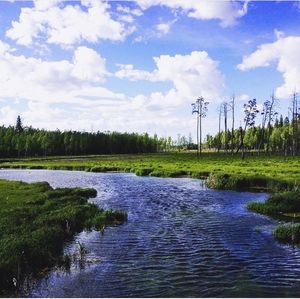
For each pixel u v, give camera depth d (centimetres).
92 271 1554
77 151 17412
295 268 1591
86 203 3048
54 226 2067
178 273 1528
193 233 2194
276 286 1394
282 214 2761
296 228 2062
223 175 4603
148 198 3625
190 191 4153
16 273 1406
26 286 1387
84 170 8312
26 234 1844
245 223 2461
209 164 7569
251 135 13950
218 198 3600
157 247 1903
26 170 8588
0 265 1390
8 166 9700
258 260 1694
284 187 3991
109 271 1554
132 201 3434
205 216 2709
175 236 2123
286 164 6838
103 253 1800
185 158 10619
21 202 2891
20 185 4159
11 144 15962
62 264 1631
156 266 1614
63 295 1315
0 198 3109
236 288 1373
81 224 2333
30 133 17888
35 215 2364
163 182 5209
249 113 9788
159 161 9606
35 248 1645
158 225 2408
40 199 3014
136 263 1653
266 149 13075
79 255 1750
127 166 8050
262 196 3700
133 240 2038
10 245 1608
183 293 1329
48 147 16650
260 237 2097
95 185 4906
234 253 1798
